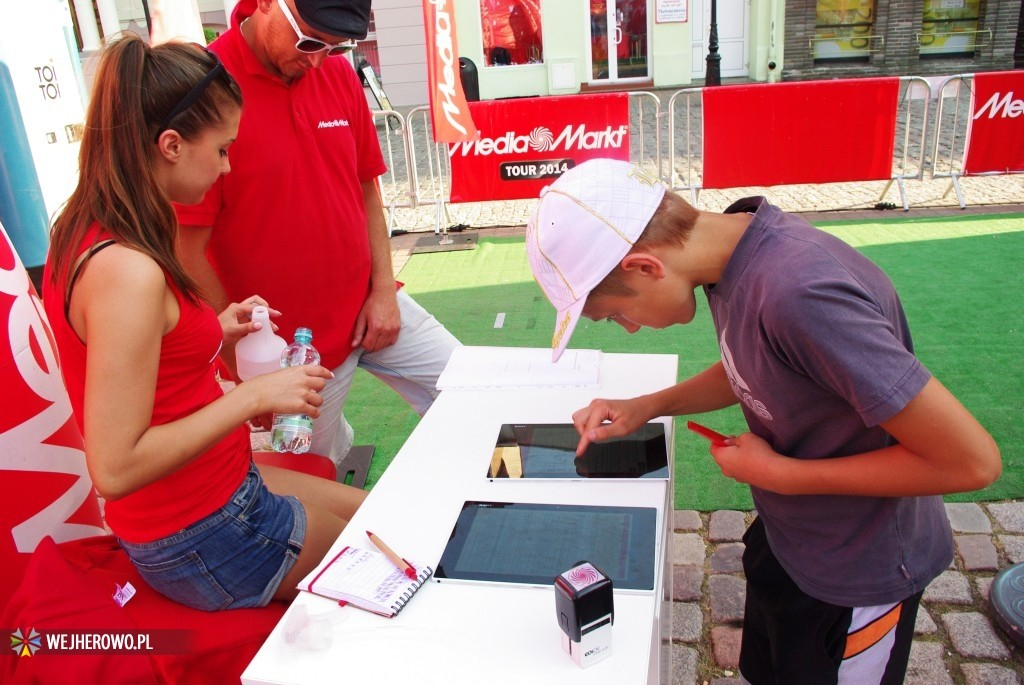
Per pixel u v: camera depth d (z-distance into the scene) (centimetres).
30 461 221
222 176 242
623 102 647
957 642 251
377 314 291
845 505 154
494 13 1373
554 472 192
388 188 858
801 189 751
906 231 611
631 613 148
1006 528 297
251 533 196
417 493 188
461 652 142
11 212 475
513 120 654
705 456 349
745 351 148
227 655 189
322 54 233
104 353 157
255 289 261
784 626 175
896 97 632
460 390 238
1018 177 739
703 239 150
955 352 418
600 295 157
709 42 1300
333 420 295
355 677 139
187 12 586
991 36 1360
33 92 497
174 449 166
